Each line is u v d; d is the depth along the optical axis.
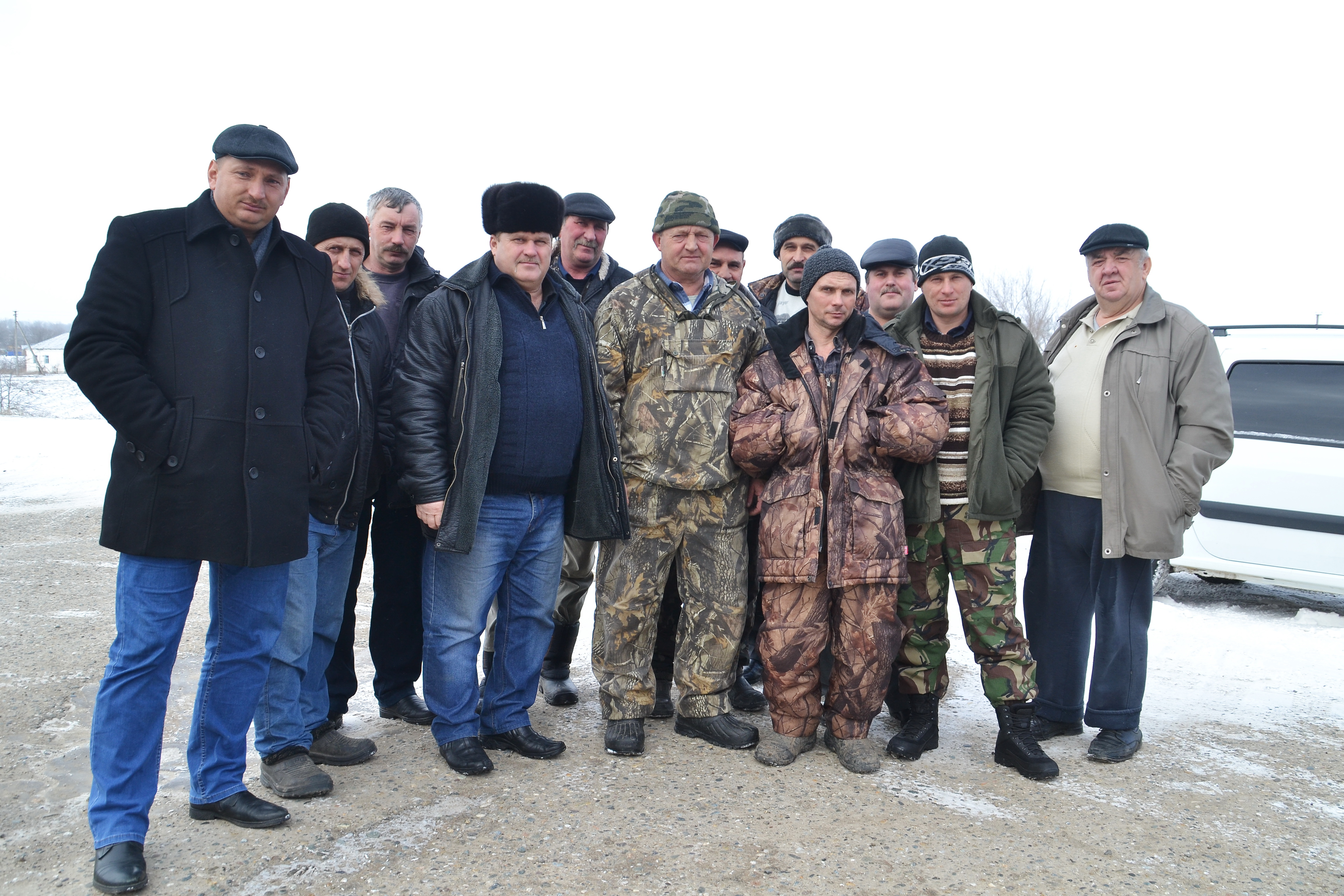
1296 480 5.54
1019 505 3.33
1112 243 3.35
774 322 4.28
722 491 3.36
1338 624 5.47
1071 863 2.53
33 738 3.28
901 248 3.96
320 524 2.91
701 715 3.44
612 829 2.66
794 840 2.62
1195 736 3.61
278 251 2.58
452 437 3.00
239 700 2.62
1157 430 3.30
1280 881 2.46
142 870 2.29
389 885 2.32
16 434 14.85
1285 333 5.88
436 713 3.12
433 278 3.65
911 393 3.23
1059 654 3.57
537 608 3.29
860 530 3.16
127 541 2.31
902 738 3.34
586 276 4.22
